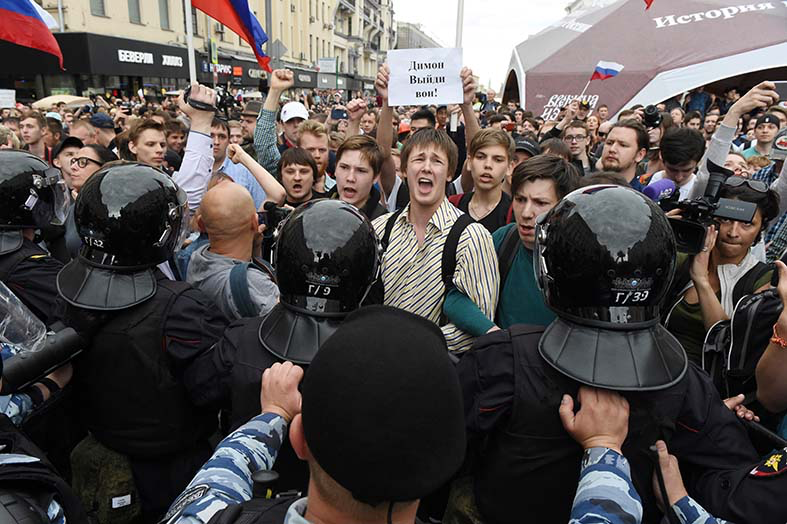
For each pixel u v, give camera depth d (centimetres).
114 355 157
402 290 212
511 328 134
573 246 114
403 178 401
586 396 112
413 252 214
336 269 135
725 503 119
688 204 171
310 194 362
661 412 117
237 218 194
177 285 168
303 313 138
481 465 137
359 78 5528
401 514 71
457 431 70
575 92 1457
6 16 439
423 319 81
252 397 140
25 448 113
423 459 65
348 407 65
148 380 159
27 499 96
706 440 123
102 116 564
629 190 122
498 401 125
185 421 169
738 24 1287
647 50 1343
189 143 263
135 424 162
